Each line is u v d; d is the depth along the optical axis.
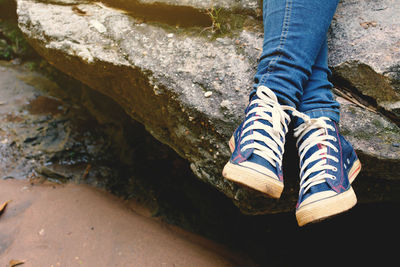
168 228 1.26
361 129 0.95
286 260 1.27
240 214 1.32
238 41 1.08
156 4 1.15
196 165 1.08
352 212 1.28
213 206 1.33
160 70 1.06
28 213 1.18
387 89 0.97
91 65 1.13
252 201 0.99
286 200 1.00
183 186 1.36
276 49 0.90
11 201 1.21
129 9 1.21
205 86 1.02
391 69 0.97
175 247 1.18
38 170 1.32
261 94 0.88
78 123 1.52
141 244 1.16
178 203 1.33
